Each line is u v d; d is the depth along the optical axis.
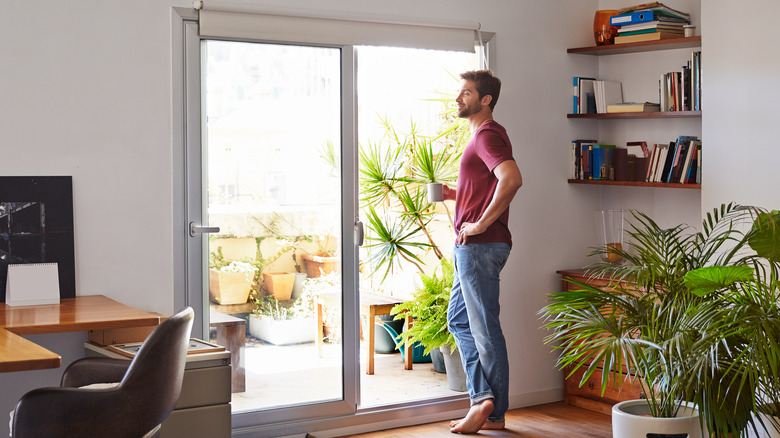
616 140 4.95
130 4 3.65
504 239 4.06
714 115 4.00
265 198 3.97
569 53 4.84
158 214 3.73
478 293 4.02
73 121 3.55
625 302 3.33
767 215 3.19
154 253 3.73
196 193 3.81
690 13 4.59
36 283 3.40
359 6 4.13
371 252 5.30
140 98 3.68
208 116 3.84
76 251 3.57
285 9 3.93
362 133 5.73
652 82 4.72
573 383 4.72
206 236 3.84
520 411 4.62
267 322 4.00
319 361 4.13
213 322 3.87
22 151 3.46
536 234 4.74
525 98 4.68
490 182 3.99
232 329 3.91
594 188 4.98
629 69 4.85
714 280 3.04
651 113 4.42
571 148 4.87
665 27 4.42
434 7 4.35
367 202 5.32
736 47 3.89
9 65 3.43
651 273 3.34
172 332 2.47
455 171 5.04
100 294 3.62
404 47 4.24
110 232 3.64
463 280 4.05
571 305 3.33
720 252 3.95
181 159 3.77
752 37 3.82
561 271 4.77
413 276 5.76
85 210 3.59
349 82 4.13
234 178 3.90
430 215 5.40
